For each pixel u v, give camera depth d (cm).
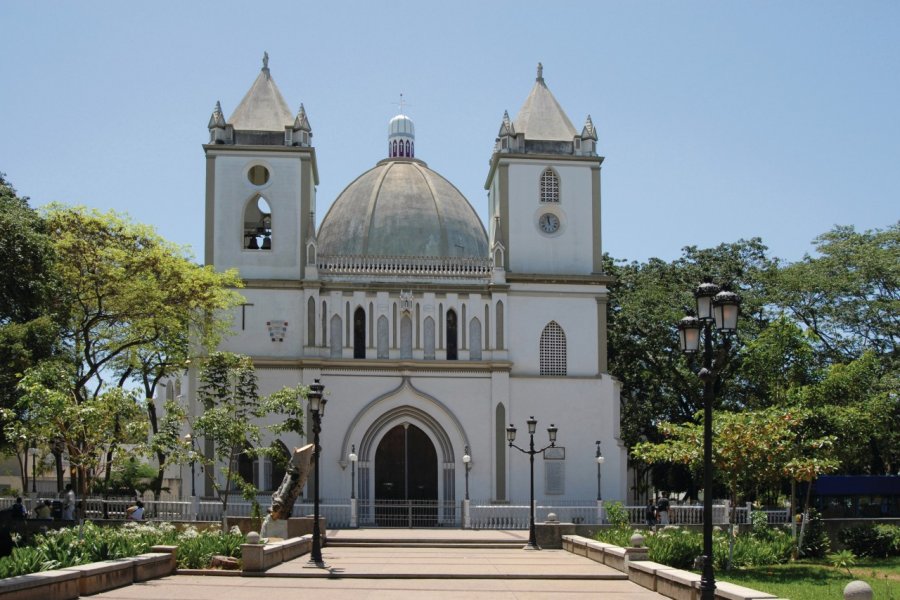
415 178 5925
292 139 5334
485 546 4041
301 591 2477
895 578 2998
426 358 5209
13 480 8575
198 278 4744
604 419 5241
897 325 5494
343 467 5062
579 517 4881
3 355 3466
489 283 5281
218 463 4956
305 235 5241
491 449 5141
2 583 1942
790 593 2575
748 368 4362
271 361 5069
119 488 5762
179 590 2422
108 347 4775
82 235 4531
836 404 3988
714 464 3309
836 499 4972
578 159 5488
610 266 6669
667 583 2461
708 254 6369
